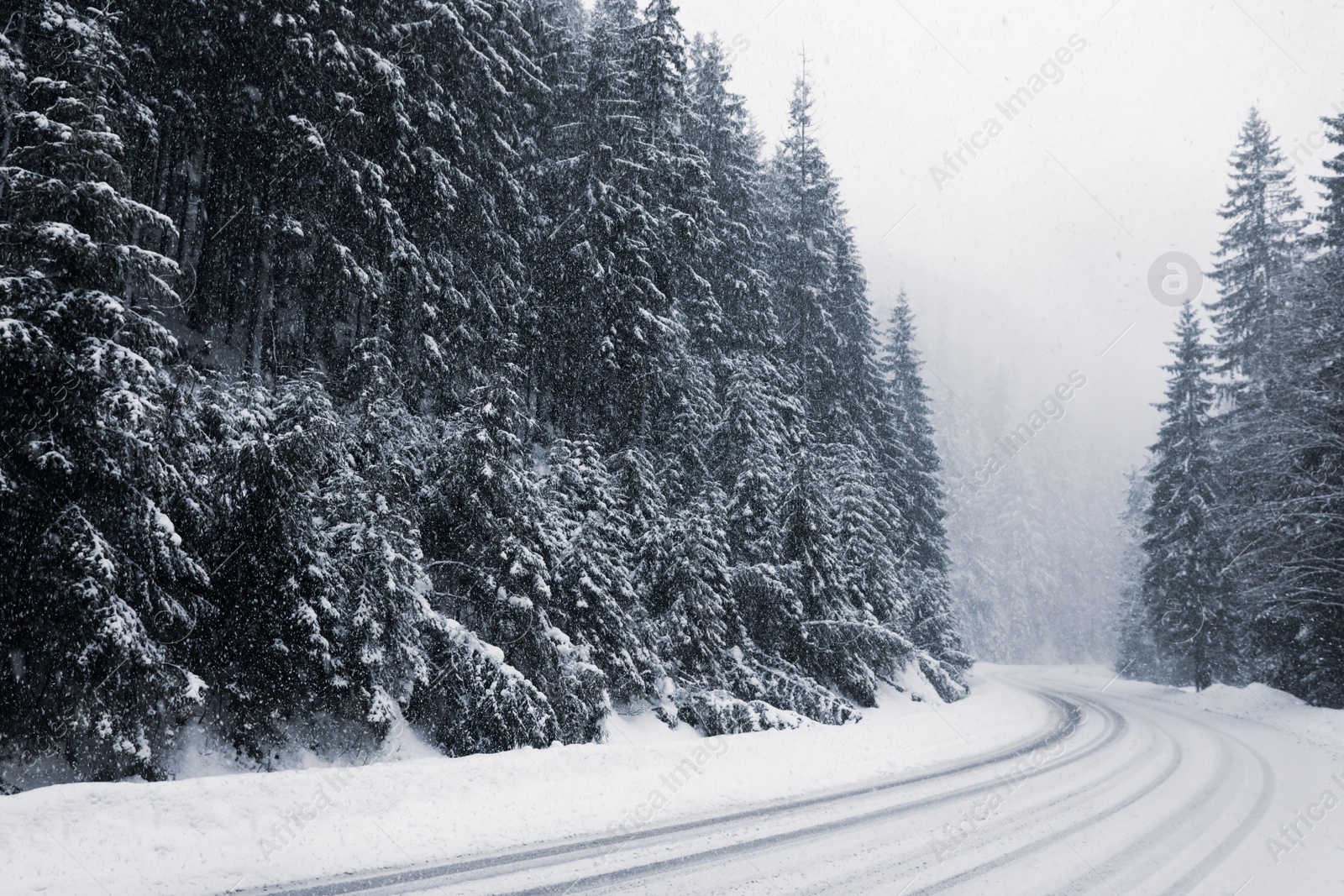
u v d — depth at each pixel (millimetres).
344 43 14562
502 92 17812
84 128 8539
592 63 21250
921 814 9633
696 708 16594
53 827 5688
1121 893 6848
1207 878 7469
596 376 19344
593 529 15477
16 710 7895
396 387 13914
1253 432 24297
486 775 8617
